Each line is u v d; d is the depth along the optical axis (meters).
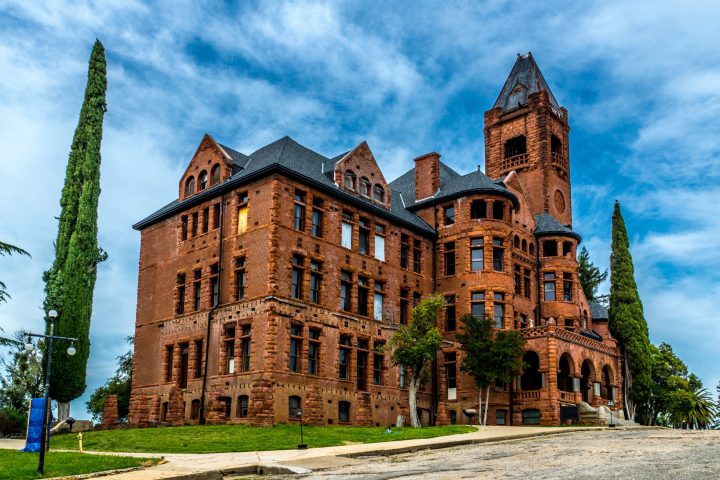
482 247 56.34
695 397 81.88
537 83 70.50
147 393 52.34
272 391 42.66
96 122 60.31
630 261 69.31
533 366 56.41
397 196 63.25
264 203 46.66
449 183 60.72
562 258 61.66
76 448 34.81
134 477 21.39
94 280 57.31
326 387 46.69
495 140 70.12
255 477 22.67
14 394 61.91
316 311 47.25
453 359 55.25
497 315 55.16
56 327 53.84
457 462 25.16
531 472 21.42
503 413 52.03
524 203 61.84
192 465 24.91
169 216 55.22
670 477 19.20
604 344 58.44
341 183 51.25
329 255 49.16
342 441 33.94
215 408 44.34
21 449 31.19
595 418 49.81
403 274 55.44
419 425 48.53
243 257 47.41
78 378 54.00
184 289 52.22
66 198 58.38
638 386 64.94
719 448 26.47
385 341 52.28
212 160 52.34
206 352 47.88
